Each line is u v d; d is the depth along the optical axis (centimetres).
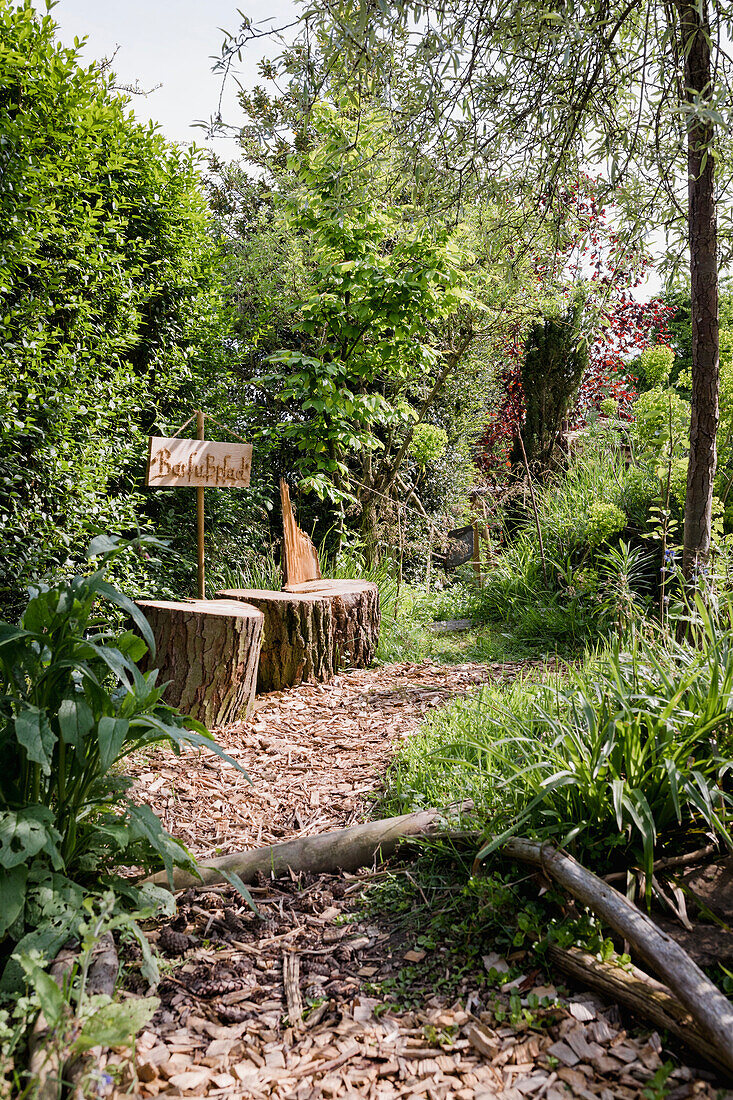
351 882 270
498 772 286
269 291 809
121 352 524
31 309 435
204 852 294
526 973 214
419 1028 199
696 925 217
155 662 437
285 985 219
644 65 336
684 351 1053
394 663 591
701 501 383
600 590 640
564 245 402
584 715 262
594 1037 188
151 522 511
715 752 246
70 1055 169
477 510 965
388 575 757
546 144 353
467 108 301
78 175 466
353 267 652
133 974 219
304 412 810
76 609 234
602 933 216
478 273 677
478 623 719
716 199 356
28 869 211
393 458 838
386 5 240
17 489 455
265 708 473
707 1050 175
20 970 196
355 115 543
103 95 499
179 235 591
